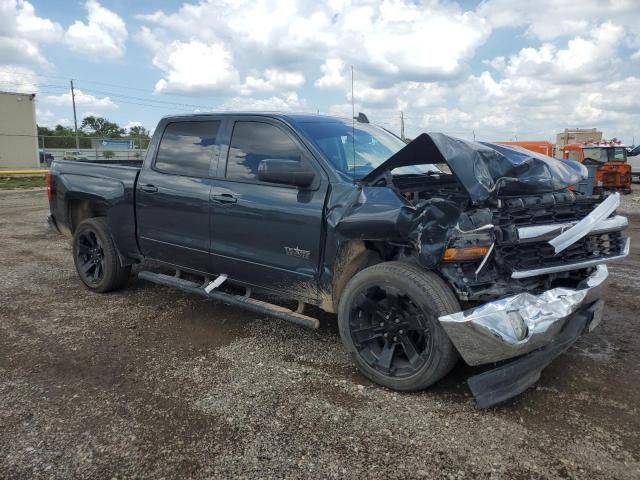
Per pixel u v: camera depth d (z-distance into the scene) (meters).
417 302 3.19
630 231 10.30
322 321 4.74
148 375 3.68
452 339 3.03
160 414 3.16
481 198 3.03
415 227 3.11
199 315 4.94
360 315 3.54
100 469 2.65
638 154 25.72
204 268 4.62
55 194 6.00
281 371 3.74
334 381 3.57
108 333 4.48
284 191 3.90
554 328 3.11
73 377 3.65
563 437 2.88
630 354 3.98
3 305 5.24
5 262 7.17
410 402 3.27
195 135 4.70
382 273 3.33
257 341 4.30
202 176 4.51
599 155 21.09
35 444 2.85
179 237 4.69
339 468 2.64
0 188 20.83
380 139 4.60
